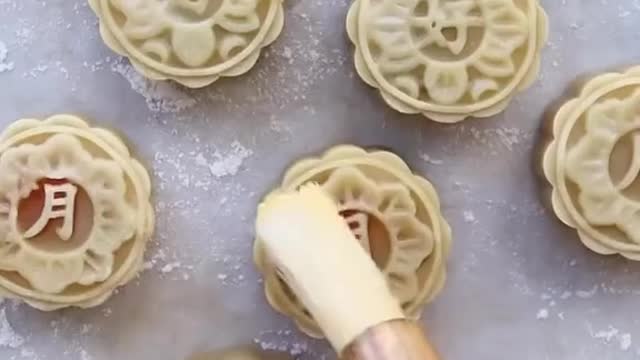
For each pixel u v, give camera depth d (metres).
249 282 0.46
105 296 0.44
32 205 0.43
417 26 0.44
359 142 0.46
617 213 0.44
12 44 0.45
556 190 0.45
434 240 0.44
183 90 0.46
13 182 0.42
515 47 0.44
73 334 0.46
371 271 0.36
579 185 0.45
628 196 0.45
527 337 0.47
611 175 0.45
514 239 0.47
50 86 0.45
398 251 0.44
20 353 0.45
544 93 0.47
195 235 0.46
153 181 0.46
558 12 0.47
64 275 0.43
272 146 0.46
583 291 0.47
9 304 0.45
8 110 0.45
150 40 0.43
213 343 0.46
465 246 0.47
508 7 0.44
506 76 0.44
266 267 0.44
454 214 0.47
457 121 0.45
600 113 0.44
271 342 0.46
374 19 0.44
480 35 0.44
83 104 0.45
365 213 0.44
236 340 0.46
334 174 0.44
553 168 0.45
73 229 0.43
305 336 0.46
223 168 0.46
